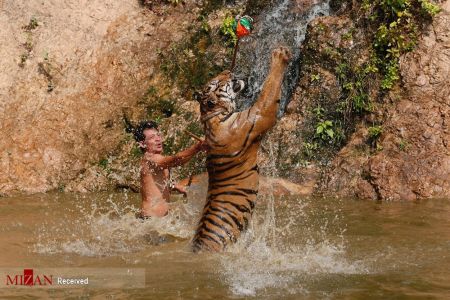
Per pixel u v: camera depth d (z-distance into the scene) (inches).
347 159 454.9
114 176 503.2
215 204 267.1
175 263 252.4
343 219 351.9
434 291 217.9
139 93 561.3
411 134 448.1
